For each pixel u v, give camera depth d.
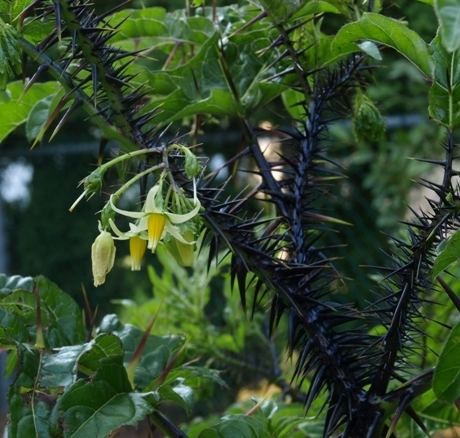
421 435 0.63
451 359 0.54
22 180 1.86
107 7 1.13
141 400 0.53
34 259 1.83
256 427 0.55
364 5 0.58
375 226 1.36
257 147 0.58
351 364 0.55
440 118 0.54
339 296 1.07
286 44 0.57
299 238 0.56
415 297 0.54
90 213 1.82
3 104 0.62
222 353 0.76
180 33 0.62
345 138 1.36
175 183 0.52
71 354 0.54
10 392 0.53
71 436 0.52
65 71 0.55
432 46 0.53
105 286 1.73
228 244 0.54
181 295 0.78
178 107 0.60
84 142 1.78
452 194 0.53
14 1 0.55
